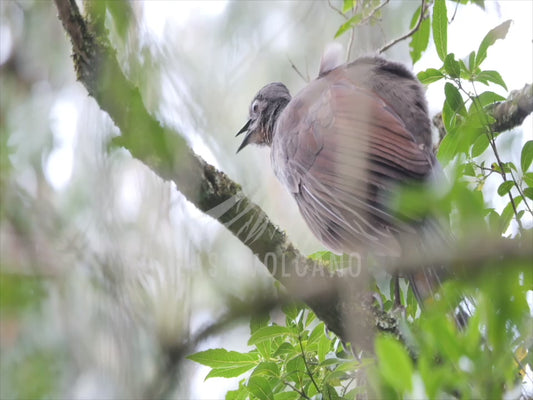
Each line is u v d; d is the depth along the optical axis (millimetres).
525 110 10664
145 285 7809
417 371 5551
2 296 9922
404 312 8367
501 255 5191
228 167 8852
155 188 8086
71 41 7910
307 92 10945
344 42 11336
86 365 9188
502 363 5469
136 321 7699
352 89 10414
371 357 8148
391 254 8562
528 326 5629
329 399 8312
